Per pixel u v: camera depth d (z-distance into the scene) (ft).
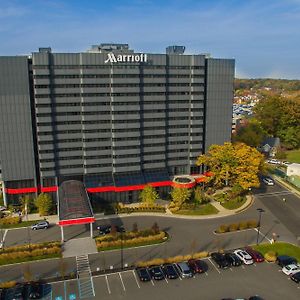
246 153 398.01
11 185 381.60
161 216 357.82
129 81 377.50
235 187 391.45
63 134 378.73
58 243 298.56
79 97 372.99
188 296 233.35
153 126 403.75
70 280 250.57
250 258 270.67
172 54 398.83
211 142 435.94
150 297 232.32
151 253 285.84
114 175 401.29
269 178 459.73
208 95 420.77
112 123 385.91
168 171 429.79
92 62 366.84
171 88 403.34
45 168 380.78
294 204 389.80
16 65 351.05
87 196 353.31
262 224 339.77
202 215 358.84
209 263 272.10
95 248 293.23
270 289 241.35
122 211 367.45
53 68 360.07
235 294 235.81
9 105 359.05
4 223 338.54
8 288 240.32
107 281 249.34
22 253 279.28
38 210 368.89
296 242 305.73
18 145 370.94
